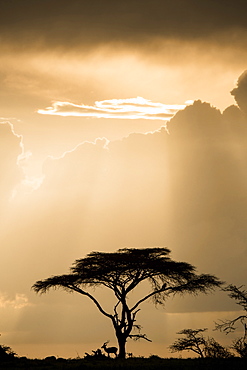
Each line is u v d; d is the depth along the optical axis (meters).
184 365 67.62
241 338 74.69
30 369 68.06
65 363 74.38
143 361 75.38
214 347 77.44
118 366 68.94
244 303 79.06
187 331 85.88
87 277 88.44
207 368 64.25
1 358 77.81
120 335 87.25
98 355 83.88
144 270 87.81
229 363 67.75
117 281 88.75
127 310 88.50
